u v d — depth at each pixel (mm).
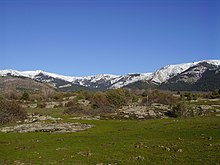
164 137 48000
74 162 34688
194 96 145500
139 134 53969
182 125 60781
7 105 91250
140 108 117000
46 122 82750
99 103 121750
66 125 75875
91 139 51562
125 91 147000
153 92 153500
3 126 78938
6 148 48500
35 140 54438
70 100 140875
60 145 47312
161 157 33844
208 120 65500
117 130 62938
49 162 35656
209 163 29703
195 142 41438
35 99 154250
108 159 34875
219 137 44375
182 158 32562
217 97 143125
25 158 39562
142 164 31438
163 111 109812
